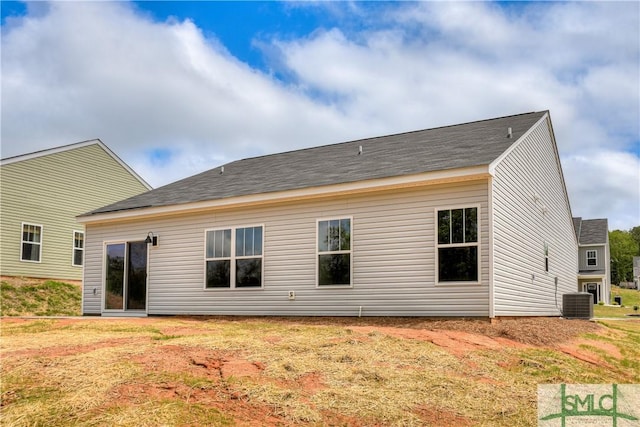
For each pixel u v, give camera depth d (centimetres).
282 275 1287
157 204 1488
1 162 2239
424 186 1123
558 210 1800
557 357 802
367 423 496
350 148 1658
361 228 1189
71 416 464
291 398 532
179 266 1462
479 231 1056
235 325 1043
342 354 696
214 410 492
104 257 1622
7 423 448
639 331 1424
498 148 1180
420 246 1115
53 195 2433
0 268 2208
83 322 1113
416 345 779
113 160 2717
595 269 4119
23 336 842
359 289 1179
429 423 509
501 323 1025
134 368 592
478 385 622
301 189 1237
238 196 1330
